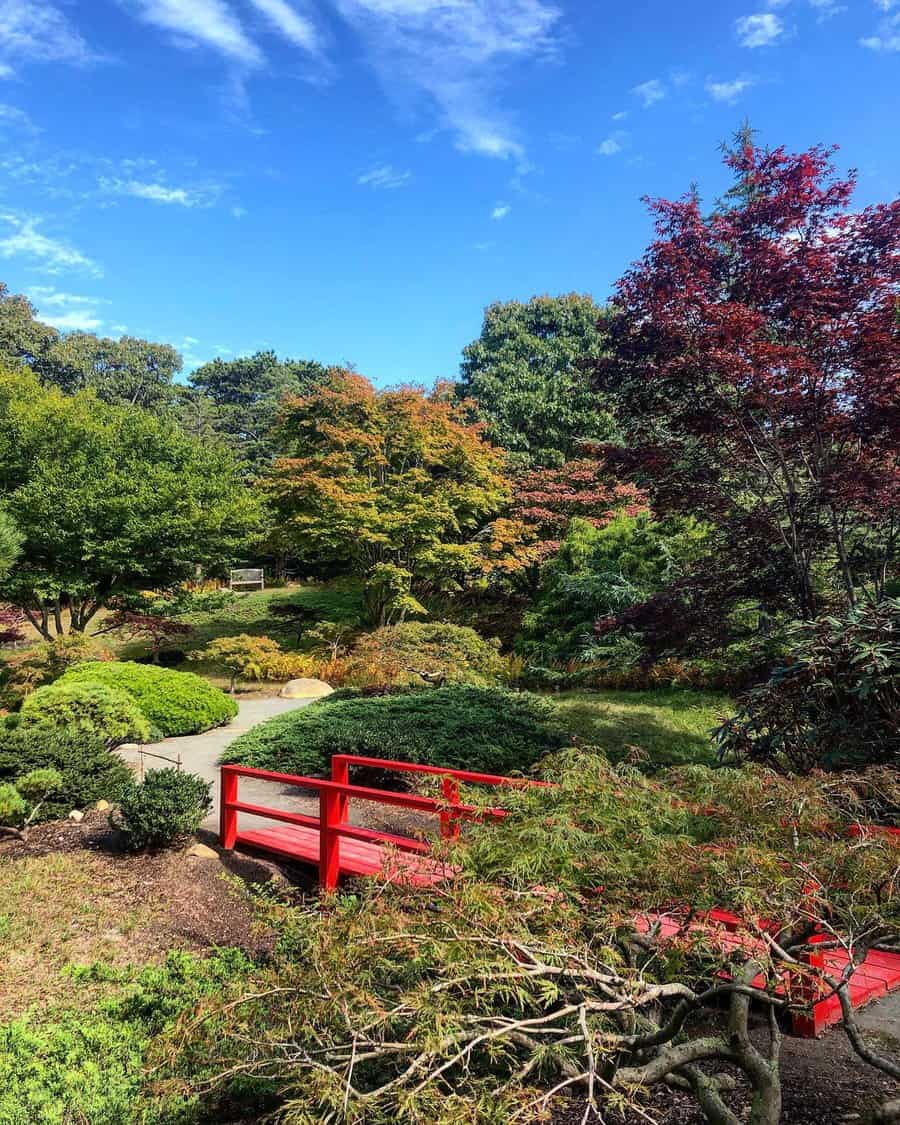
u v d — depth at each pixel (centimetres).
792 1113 249
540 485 1958
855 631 481
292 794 760
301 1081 187
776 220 695
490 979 187
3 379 2008
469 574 1925
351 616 2031
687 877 217
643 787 288
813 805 250
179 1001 348
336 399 1831
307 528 1744
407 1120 174
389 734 753
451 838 265
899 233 642
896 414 600
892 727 472
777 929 221
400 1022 199
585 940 217
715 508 750
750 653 811
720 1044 218
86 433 1836
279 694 1521
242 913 484
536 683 1374
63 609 2219
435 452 1808
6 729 738
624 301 731
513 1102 169
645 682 1199
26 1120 268
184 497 1792
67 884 521
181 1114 268
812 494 663
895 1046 290
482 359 2481
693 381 683
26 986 393
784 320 682
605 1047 196
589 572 1444
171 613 1927
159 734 1029
